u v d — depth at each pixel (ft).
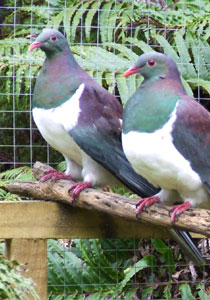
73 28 21.65
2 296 12.87
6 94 21.15
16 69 21.74
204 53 21.45
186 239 15.40
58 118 16.05
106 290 19.79
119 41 23.03
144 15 22.66
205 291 19.80
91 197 15.28
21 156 23.62
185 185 14.24
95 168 16.31
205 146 14.29
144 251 20.35
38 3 24.22
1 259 12.83
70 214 15.99
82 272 19.83
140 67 14.53
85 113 16.03
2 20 24.93
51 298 19.57
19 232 15.60
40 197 16.76
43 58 21.24
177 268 20.35
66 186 15.99
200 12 22.41
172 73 14.49
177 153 13.99
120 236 16.30
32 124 23.39
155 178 14.40
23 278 12.67
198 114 14.30
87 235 16.14
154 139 13.97
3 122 23.53
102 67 20.54
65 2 22.13
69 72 16.43
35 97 16.47
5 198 20.68
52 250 19.89
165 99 14.15
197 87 21.49
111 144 16.08
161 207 14.03
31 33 22.29
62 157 23.22
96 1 22.54
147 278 20.27
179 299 19.62
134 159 14.33
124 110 14.52
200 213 13.50
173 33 22.49
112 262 20.38
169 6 23.70
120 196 14.84
